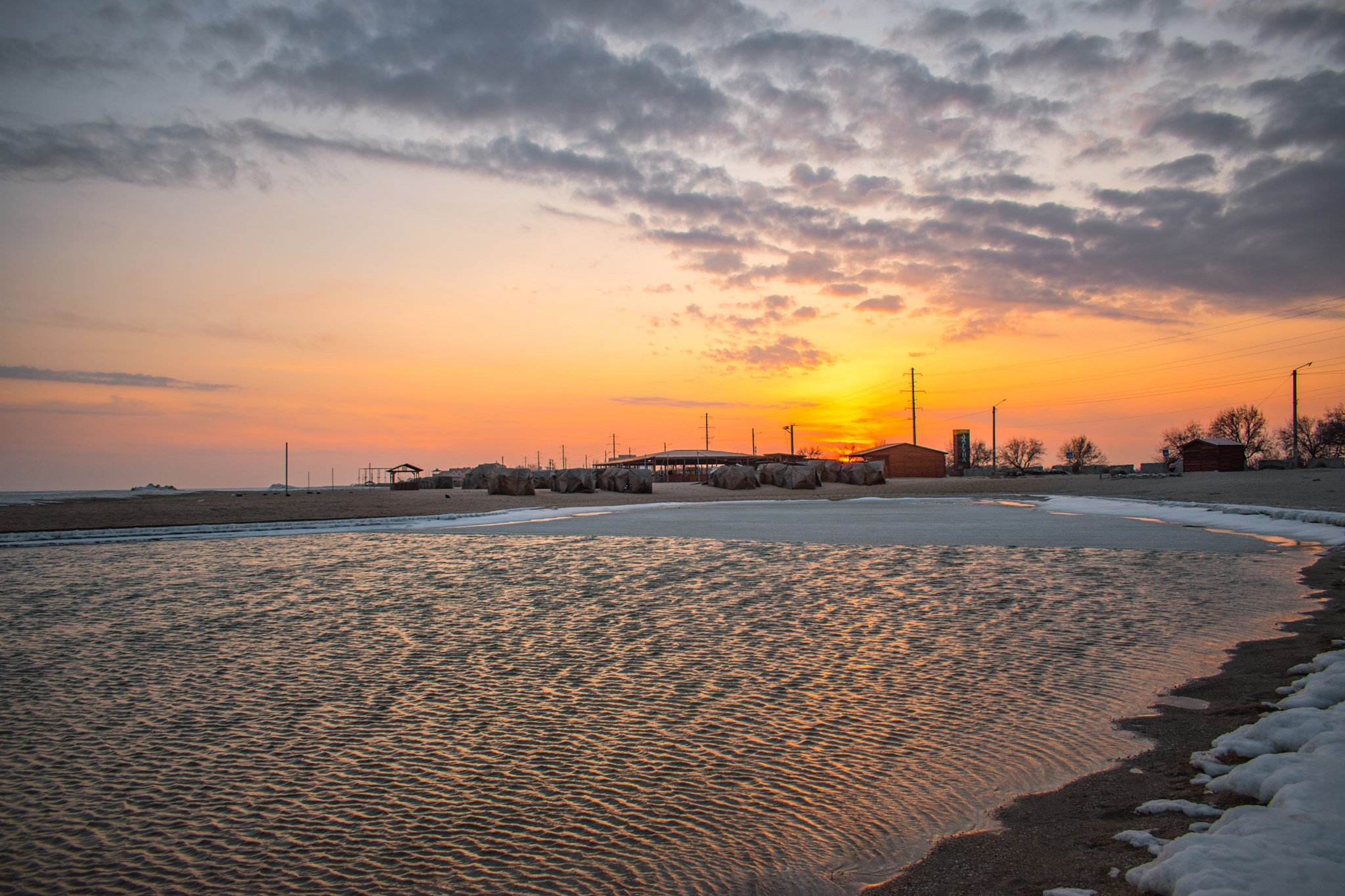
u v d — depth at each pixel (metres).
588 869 4.40
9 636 10.55
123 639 10.33
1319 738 5.06
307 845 4.75
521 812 5.16
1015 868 4.12
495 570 16.56
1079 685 7.52
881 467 64.62
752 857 4.50
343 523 30.69
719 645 9.66
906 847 4.54
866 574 15.14
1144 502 34.84
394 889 4.22
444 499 50.62
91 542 24.84
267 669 8.82
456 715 7.18
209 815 5.18
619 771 5.83
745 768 5.82
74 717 7.23
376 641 10.14
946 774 5.57
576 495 54.75
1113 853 4.11
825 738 6.38
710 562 17.44
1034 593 12.66
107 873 4.45
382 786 5.63
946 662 8.59
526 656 9.29
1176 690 7.24
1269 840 3.67
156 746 6.48
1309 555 16.70
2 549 22.39
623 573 15.88
